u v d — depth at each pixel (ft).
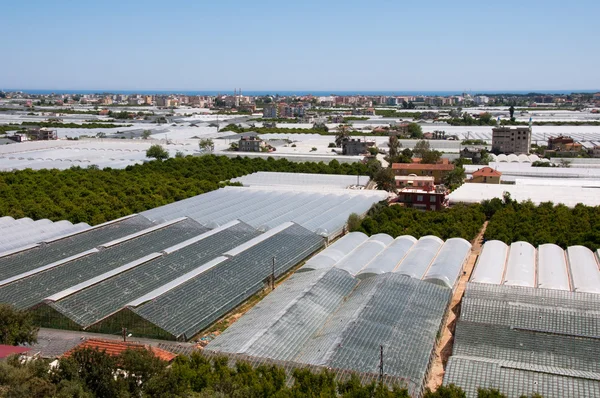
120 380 189.47
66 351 245.45
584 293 304.91
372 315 274.98
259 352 240.73
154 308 282.56
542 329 268.82
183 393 190.90
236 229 448.65
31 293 309.42
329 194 623.77
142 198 561.84
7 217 465.06
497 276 343.05
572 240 428.97
